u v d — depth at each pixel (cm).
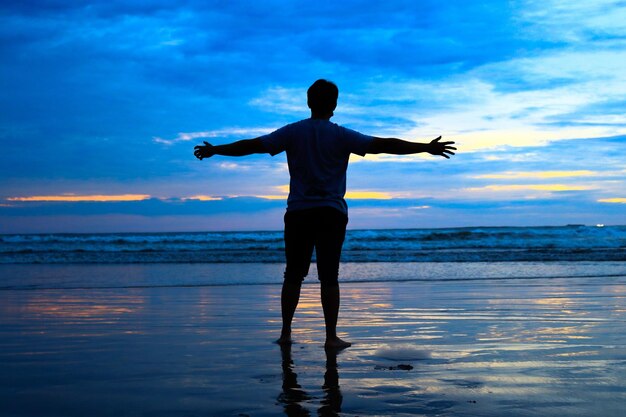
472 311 514
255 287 871
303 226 355
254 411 196
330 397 214
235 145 356
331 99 366
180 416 191
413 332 388
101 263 1694
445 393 218
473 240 3075
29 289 857
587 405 200
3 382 242
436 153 351
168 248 2708
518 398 210
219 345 342
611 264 1438
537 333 379
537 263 1509
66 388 231
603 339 352
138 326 434
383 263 1559
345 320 459
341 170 362
